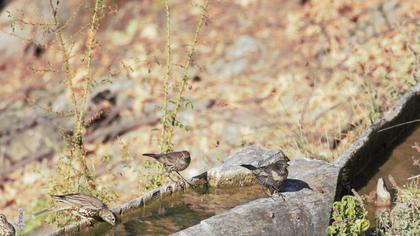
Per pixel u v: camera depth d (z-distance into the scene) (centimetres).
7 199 1752
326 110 1619
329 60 1905
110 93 1920
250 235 866
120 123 1844
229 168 1038
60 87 2017
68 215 1131
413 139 1240
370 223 1004
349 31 1989
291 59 1966
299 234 899
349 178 1080
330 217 932
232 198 1013
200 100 1848
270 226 885
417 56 1528
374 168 1152
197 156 1636
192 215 969
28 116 1955
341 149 1326
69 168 1186
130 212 966
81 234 917
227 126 1722
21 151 1888
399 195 1043
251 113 1766
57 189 1173
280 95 1803
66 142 1234
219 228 862
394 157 1186
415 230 920
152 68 2011
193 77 1953
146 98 1902
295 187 966
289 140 1415
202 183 1037
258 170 945
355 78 1702
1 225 977
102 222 929
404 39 1827
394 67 1673
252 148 1098
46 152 1858
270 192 962
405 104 1262
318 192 959
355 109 1542
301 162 1052
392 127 1215
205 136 1703
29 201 1716
